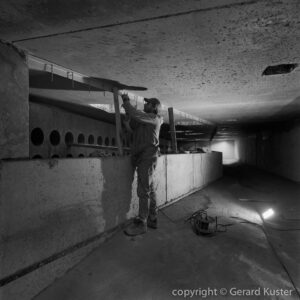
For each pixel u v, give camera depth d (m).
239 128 8.37
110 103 3.68
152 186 2.31
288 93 3.09
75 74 2.19
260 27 1.33
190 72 2.18
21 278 1.31
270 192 4.66
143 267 1.67
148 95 3.18
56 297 1.38
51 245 1.50
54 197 1.53
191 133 8.61
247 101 3.65
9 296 1.24
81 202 1.75
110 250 1.88
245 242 2.16
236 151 15.98
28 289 1.34
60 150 4.07
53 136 3.99
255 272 1.66
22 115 1.54
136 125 2.21
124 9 1.13
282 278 1.61
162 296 1.38
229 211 3.24
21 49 1.57
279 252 2.08
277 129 7.30
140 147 2.14
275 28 1.35
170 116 4.14
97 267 1.66
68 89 2.77
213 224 2.31
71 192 1.67
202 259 1.80
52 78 2.10
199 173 4.51
